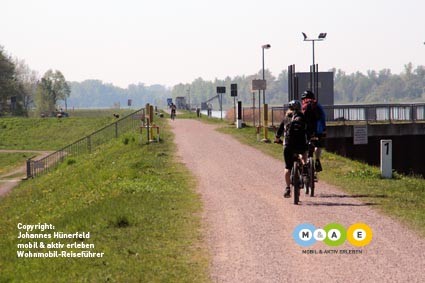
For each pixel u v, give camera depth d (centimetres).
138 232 3650
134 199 4769
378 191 5031
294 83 16450
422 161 15462
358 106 16162
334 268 2872
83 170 10100
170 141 10850
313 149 4772
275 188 5372
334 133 14800
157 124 16350
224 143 10262
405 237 3434
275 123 16462
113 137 17488
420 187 5241
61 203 6562
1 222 6875
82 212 4606
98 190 5919
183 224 3859
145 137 11731
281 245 3319
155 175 6303
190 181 5872
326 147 14838
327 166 6831
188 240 3447
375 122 16100
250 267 2911
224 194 5053
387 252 3136
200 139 11188
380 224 3759
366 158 15150
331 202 4556
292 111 4553
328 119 16675
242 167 7000
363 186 5322
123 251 3234
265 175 6294
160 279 2733
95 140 17862
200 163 7444
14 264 3369
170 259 3058
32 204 8362
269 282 2683
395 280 2670
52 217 5369
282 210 4281
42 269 3103
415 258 3012
